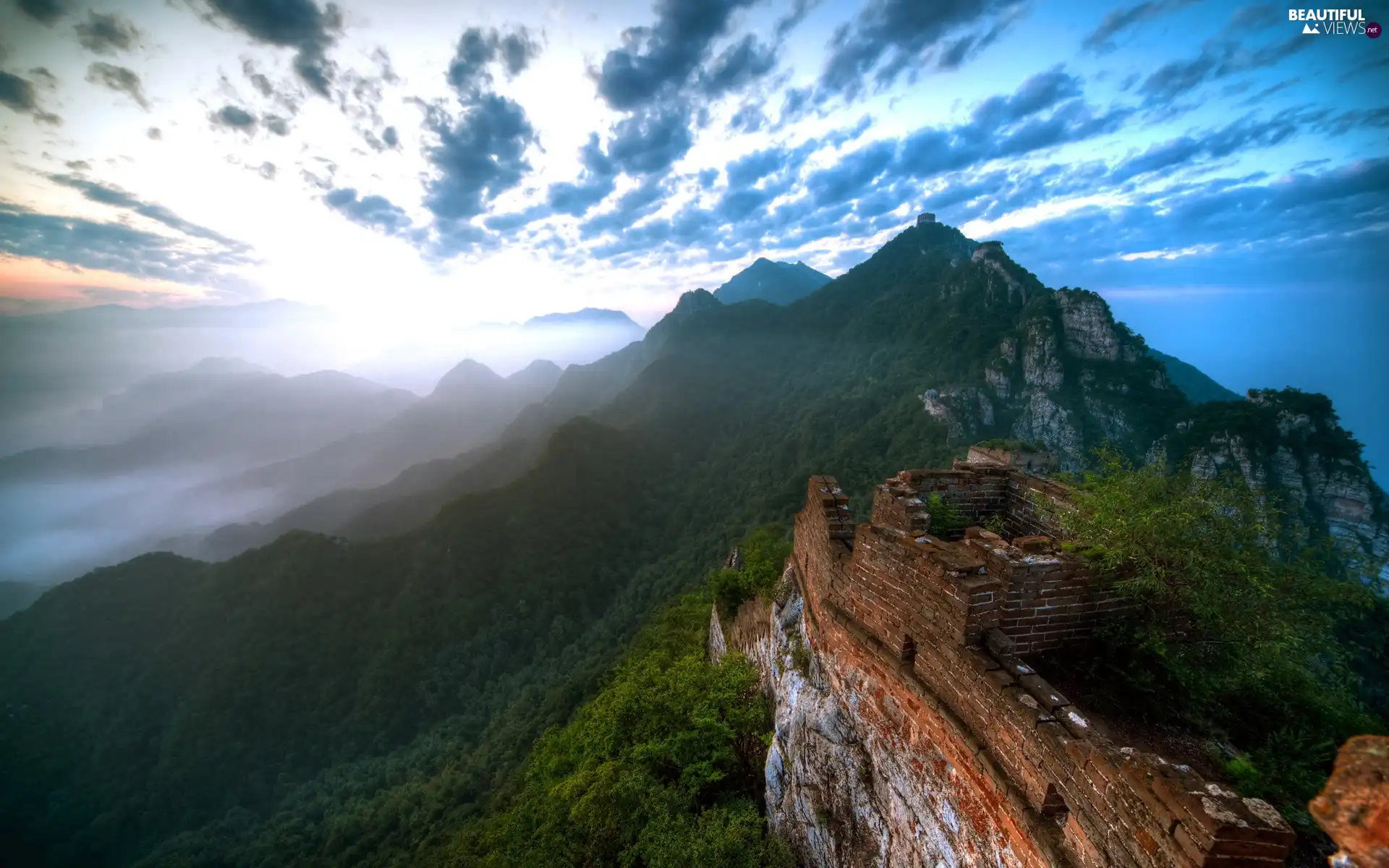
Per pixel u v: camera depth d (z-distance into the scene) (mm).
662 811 10250
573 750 15547
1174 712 5668
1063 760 4602
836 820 8289
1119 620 6398
